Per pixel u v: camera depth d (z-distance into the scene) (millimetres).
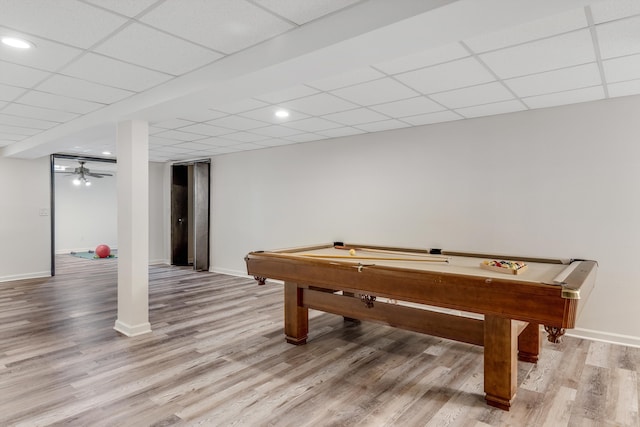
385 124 4355
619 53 2359
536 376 2707
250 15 1920
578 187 3498
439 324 2668
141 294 3584
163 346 3262
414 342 3404
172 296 5078
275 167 5973
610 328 3373
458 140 4160
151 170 7906
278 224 5957
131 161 3484
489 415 2213
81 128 4016
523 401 2365
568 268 2727
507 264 2680
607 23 1973
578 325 3518
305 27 2039
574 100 3398
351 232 5066
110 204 10883
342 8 1880
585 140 3459
